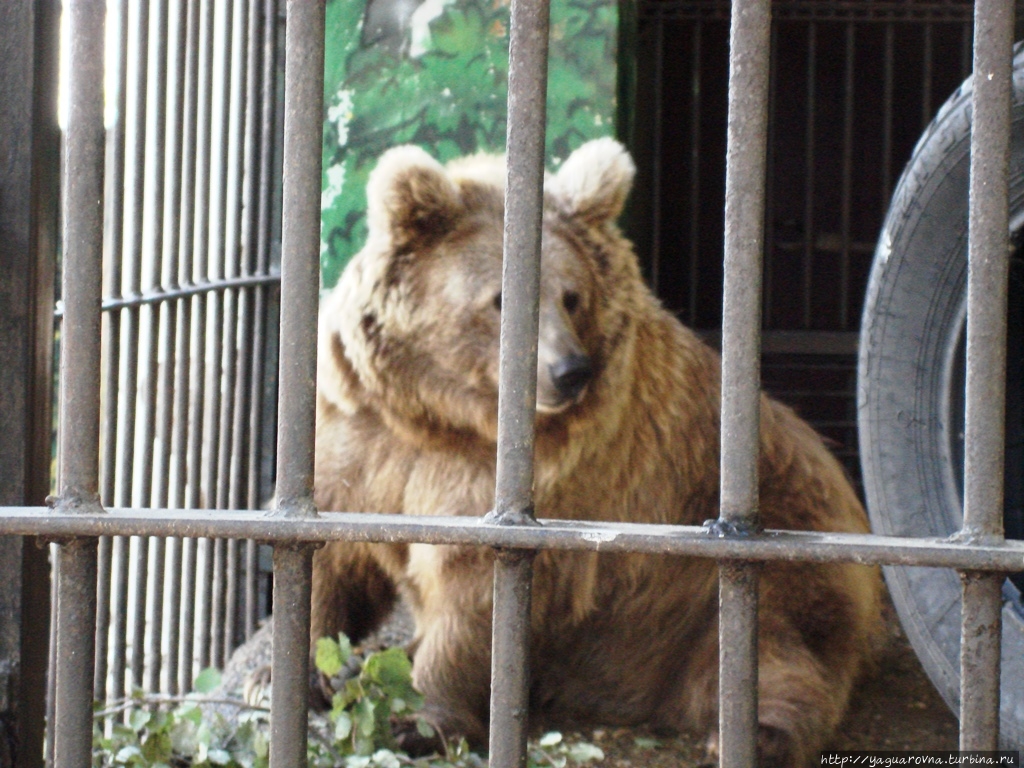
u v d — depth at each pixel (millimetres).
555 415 3320
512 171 1390
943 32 8102
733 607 1363
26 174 1866
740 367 1379
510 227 1393
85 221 1440
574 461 3365
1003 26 1314
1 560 1866
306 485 1454
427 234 3414
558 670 3512
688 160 7766
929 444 2996
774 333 6637
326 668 2879
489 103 4438
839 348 6605
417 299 3387
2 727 1857
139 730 2988
